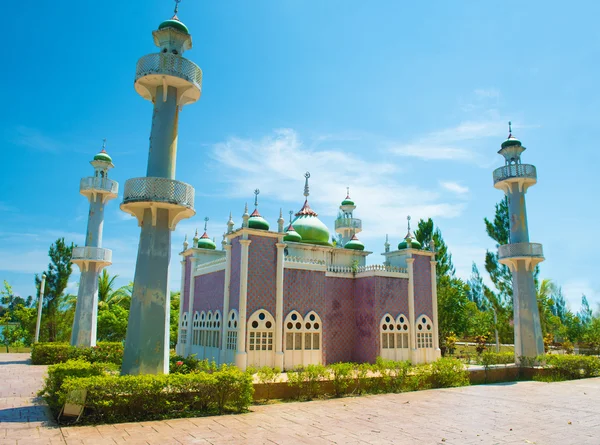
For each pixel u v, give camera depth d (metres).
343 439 10.14
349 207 37.00
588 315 55.19
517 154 27.33
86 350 25.83
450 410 13.70
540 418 12.66
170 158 15.91
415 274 28.41
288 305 23.94
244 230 22.66
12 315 43.44
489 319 40.47
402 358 26.58
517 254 25.56
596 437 10.58
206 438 9.93
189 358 18.52
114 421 11.34
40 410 12.71
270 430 10.83
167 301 15.04
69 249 40.47
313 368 16.25
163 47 16.69
